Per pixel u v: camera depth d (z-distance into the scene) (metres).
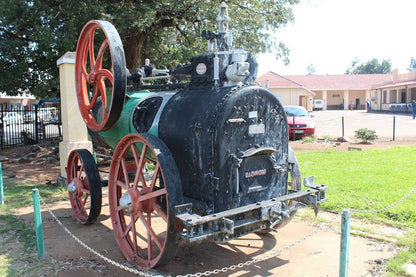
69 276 3.79
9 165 10.84
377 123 23.69
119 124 4.87
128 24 10.52
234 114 3.48
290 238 4.72
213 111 3.45
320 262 4.05
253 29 13.47
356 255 4.18
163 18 12.27
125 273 3.85
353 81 50.88
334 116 32.81
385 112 37.88
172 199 3.28
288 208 3.79
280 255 4.23
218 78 3.72
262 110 3.75
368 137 14.13
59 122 17.64
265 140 3.81
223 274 3.79
